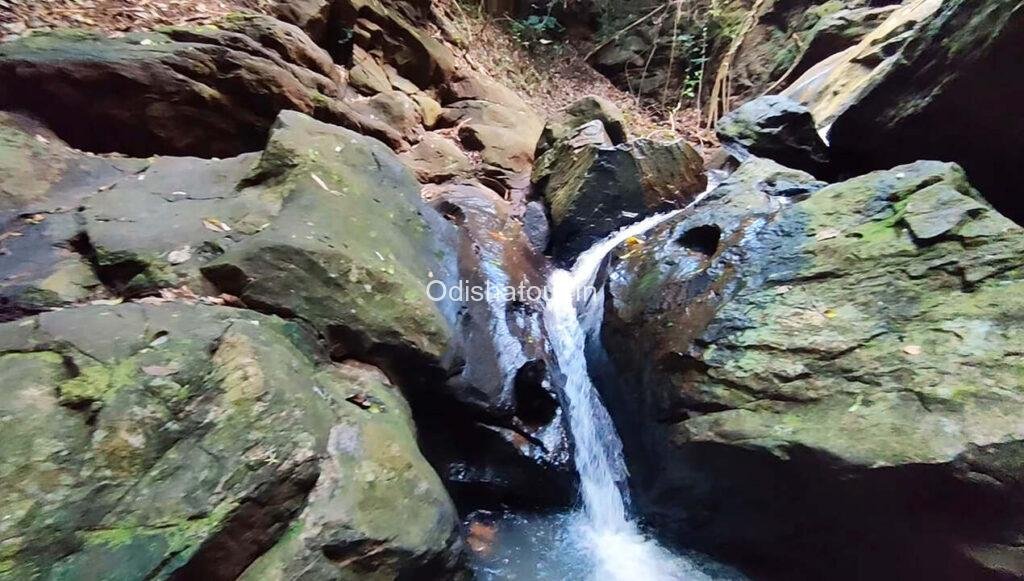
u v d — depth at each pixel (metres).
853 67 7.68
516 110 8.69
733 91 10.99
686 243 4.76
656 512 4.10
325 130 4.53
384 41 8.05
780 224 4.27
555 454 4.14
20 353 2.45
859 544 3.21
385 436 2.95
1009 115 4.26
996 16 4.13
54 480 2.08
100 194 3.87
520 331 4.70
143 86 4.73
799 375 3.35
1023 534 2.66
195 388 2.49
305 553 2.38
